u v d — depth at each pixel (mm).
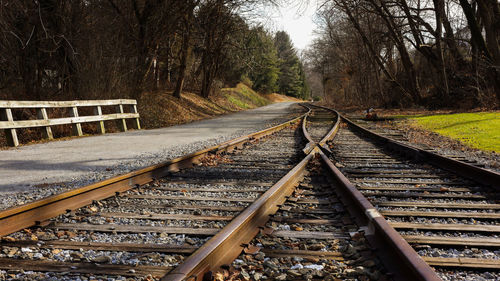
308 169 6508
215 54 33938
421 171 6617
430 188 5281
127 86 18625
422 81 34812
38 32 14836
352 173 6547
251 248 3012
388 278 2451
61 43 15461
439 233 3453
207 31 28969
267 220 3725
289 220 3826
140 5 20750
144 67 20109
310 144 8898
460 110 23625
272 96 92938
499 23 21594
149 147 9852
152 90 25266
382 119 21172
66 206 4172
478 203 4551
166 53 30203
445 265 2662
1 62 14492
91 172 6445
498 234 3406
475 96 24359
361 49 40469
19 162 7578
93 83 15828
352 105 51125
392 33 29516
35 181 5766
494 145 9859
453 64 28500
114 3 18969
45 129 11766
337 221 3795
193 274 2248
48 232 3529
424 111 26562
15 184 5562
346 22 38781
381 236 2986
